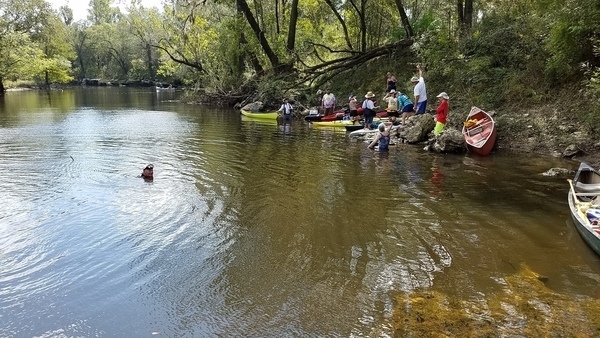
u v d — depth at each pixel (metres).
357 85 25.45
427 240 6.61
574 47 13.22
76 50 81.56
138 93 50.97
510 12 19.09
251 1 30.25
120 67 78.62
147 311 4.82
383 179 10.03
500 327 4.44
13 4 50.81
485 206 8.12
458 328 4.43
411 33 24.50
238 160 12.13
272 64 27.78
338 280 5.43
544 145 13.02
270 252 6.22
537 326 4.45
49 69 57.03
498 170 10.84
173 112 27.09
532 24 15.92
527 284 5.33
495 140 13.24
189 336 4.41
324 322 4.59
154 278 5.51
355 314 4.72
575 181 8.40
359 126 18.19
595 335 4.30
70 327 4.54
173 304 4.95
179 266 5.82
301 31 30.16
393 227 7.11
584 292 5.15
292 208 8.04
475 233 6.87
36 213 7.71
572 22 12.87
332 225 7.21
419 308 4.82
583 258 6.03
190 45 32.75
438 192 9.01
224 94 31.25
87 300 5.03
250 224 7.26
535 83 15.23
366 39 28.98
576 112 13.18
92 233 6.86
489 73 16.98
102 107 31.00
